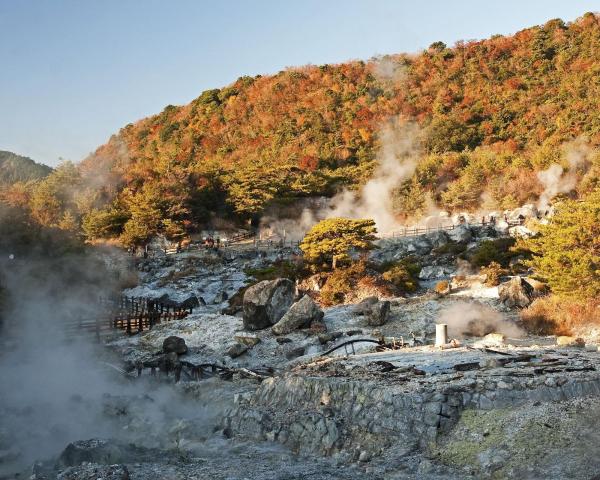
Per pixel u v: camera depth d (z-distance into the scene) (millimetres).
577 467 10500
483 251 45594
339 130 107375
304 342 29234
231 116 124688
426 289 40875
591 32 123312
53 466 13352
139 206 69875
